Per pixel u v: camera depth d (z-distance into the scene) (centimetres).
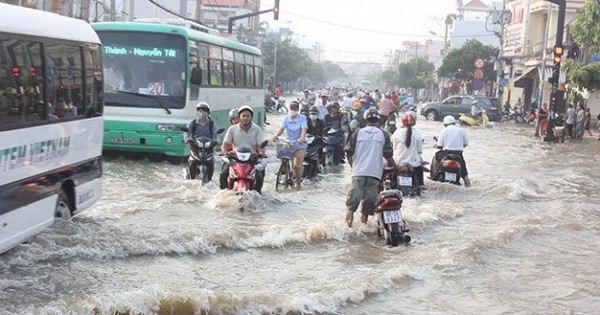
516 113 5538
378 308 767
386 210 1073
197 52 1966
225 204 1270
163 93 1866
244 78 2536
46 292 727
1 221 752
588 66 3328
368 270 907
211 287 795
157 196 1345
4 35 766
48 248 868
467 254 1008
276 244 1027
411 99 5447
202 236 984
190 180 1524
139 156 1973
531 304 811
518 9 6619
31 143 825
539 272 956
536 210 1495
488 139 3697
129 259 886
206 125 1539
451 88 8625
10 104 774
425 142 3259
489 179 1983
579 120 3897
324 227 1103
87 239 916
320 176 1877
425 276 898
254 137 1363
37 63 852
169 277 821
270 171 1919
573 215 1417
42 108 862
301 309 731
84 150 1016
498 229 1226
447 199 1585
